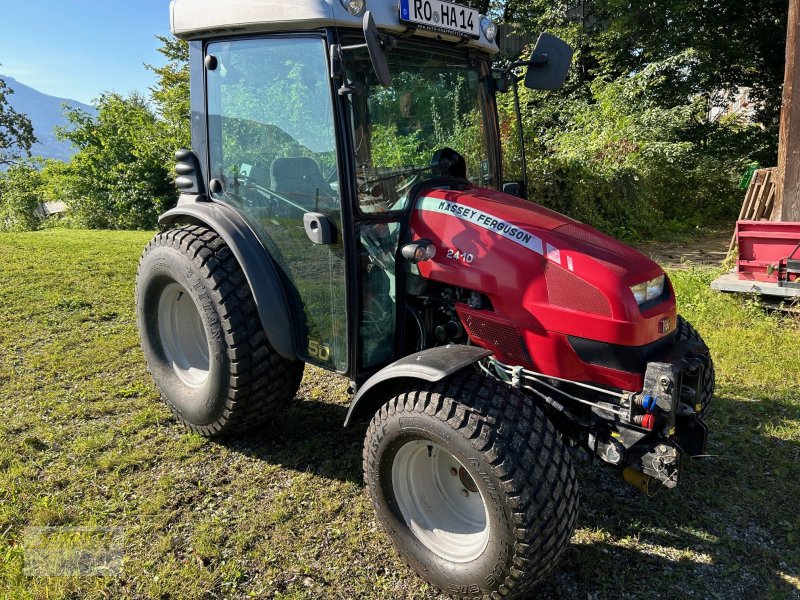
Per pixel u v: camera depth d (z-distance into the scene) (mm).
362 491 2982
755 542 2668
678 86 13609
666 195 12023
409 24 2600
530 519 2061
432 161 2912
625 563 2537
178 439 3430
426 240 2617
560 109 13625
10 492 2891
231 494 2955
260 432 3520
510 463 2074
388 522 2473
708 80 13984
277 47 2750
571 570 2496
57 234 10547
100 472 3105
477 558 2244
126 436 3441
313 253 2852
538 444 2145
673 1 13555
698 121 14578
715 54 13828
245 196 3150
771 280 5594
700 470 3180
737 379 4211
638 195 10688
